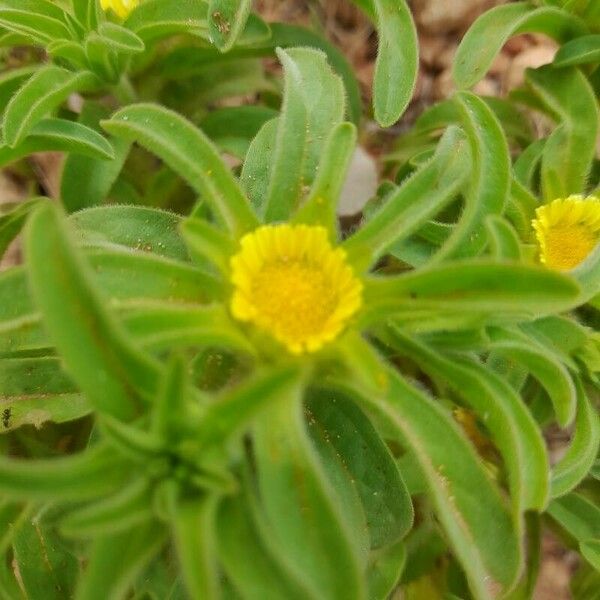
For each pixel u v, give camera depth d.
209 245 0.08
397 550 0.11
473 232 0.09
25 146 0.11
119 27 0.11
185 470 0.07
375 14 0.12
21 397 0.10
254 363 0.08
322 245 0.08
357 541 0.09
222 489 0.06
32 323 0.08
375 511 0.10
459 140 0.10
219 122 0.14
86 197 0.12
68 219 0.11
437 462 0.08
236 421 0.06
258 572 0.07
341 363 0.08
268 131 0.11
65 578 0.11
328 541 0.07
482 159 0.09
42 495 0.06
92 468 0.07
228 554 0.07
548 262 0.11
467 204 0.09
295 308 0.08
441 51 0.18
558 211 0.11
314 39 0.15
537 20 0.13
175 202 0.14
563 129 0.12
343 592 0.07
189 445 0.06
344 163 0.08
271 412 0.07
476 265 0.07
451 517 0.08
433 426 0.08
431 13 0.18
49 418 0.10
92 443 0.10
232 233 0.08
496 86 0.18
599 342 0.10
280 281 0.08
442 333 0.09
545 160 0.12
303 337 0.08
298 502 0.07
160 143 0.09
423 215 0.09
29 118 0.11
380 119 0.11
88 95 0.14
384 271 0.12
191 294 0.08
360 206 0.16
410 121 0.18
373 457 0.10
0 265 0.16
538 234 0.11
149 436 0.07
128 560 0.07
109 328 0.06
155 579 0.10
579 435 0.10
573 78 0.13
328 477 0.09
